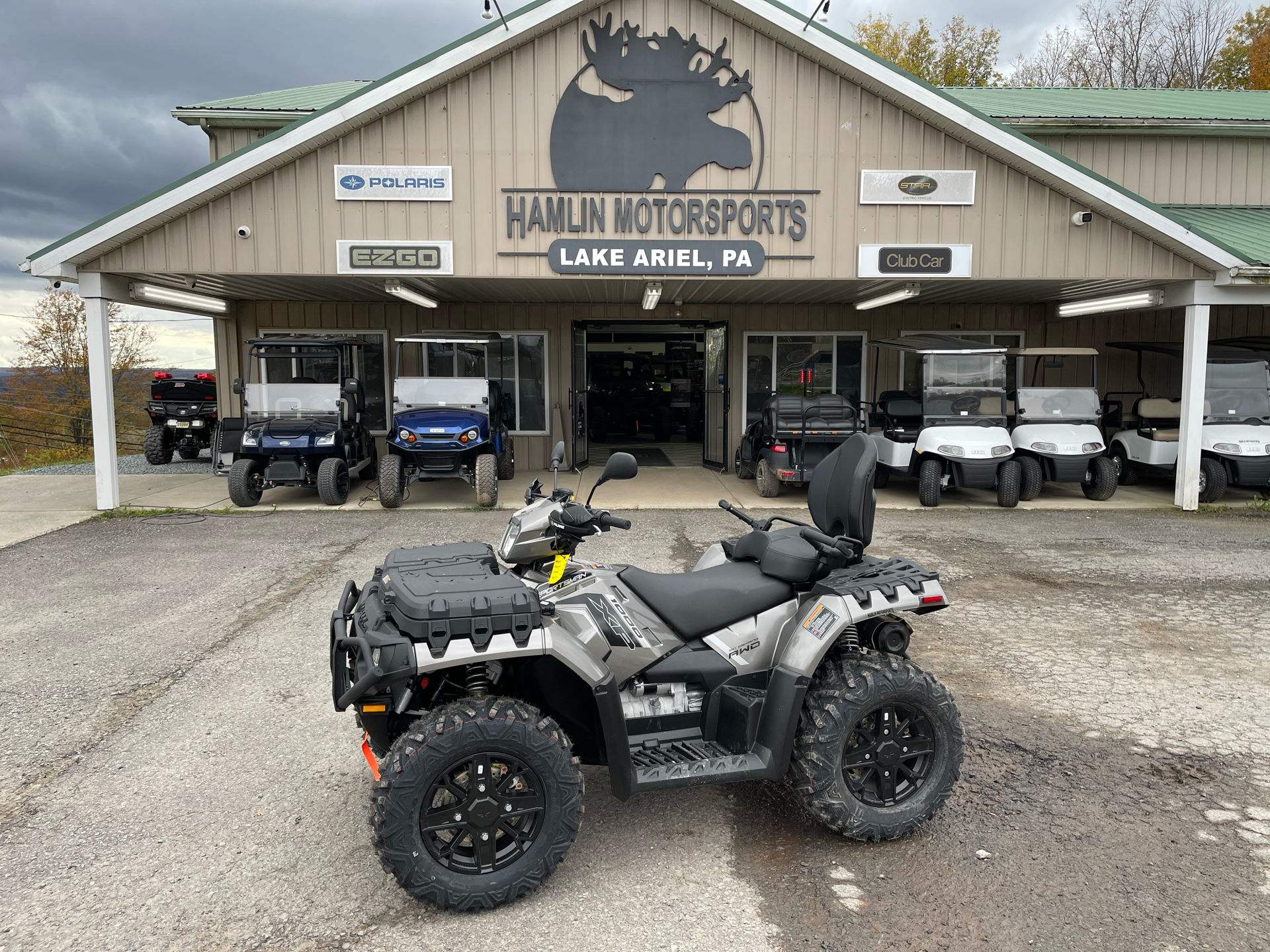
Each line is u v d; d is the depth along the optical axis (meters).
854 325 14.65
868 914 2.73
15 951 2.55
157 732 4.15
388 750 2.88
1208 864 3.00
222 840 3.19
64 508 10.66
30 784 3.63
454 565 3.10
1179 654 5.26
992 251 10.16
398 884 2.67
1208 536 8.98
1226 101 16.38
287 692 4.65
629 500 11.35
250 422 11.22
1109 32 32.16
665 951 2.55
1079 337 14.75
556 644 2.73
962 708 4.42
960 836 3.20
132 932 2.64
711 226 10.02
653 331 20.25
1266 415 11.52
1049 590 6.77
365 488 12.35
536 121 9.79
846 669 3.14
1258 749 3.93
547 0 9.40
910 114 9.95
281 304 14.12
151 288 10.95
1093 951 2.53
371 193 9.73
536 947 2.58
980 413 11.23
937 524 9.65
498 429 12.01
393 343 14.33
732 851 3.12
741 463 12.91
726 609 3.24
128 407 32.12
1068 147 14.70
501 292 12.67
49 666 5.07
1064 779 3.64
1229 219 13.77
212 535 9.05
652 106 9.84
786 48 9.84
